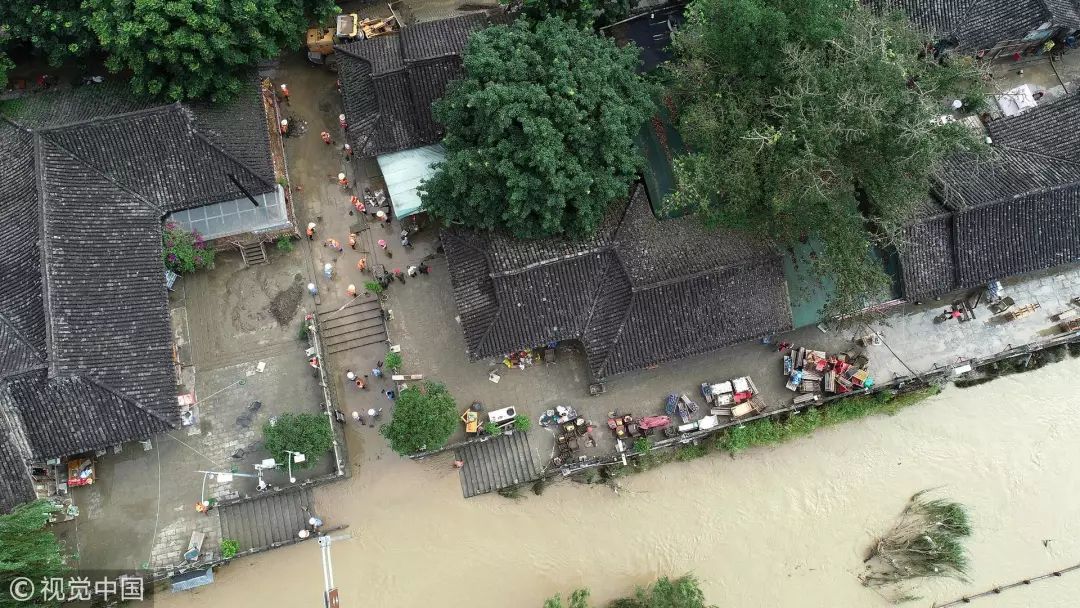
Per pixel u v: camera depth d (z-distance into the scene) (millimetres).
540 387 33312
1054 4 34906
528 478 32344
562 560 32625
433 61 32500
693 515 33375
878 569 33125
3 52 32156
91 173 30141
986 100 35625
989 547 33344
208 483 30906
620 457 32406
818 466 34094
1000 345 34594
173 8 28141
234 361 32750
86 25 29562
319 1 34406
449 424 29234
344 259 34781
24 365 26188
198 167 31141
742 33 26891
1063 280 35344
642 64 34750
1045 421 34781
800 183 26391
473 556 32375
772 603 32688
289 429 28750
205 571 29953
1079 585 32969
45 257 27406
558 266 30078
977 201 31172
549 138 27531
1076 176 31516
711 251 30625
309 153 36750
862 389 33250
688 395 33438
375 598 31797
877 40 26297
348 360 33438
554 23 29703
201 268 33719
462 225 31766
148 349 28375
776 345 34031
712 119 28062
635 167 30797
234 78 32344
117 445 30859
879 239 29781
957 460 34344
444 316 34125
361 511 32188
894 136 25781
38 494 28578
